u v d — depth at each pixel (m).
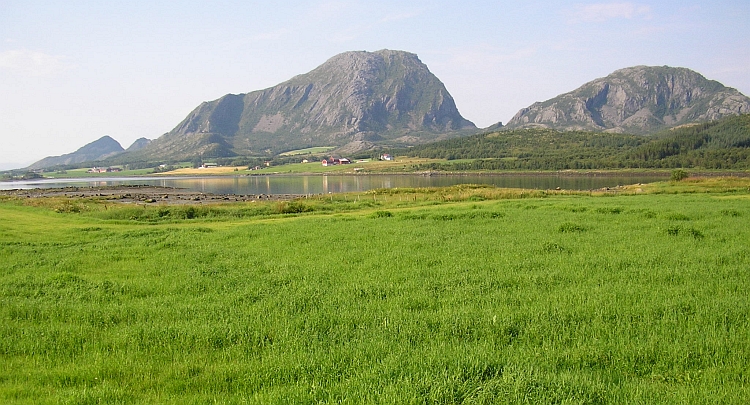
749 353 8.77
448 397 7.13
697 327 10.09
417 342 9.60
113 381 8.15
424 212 35.53
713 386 7.68
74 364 8.98
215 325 10.80
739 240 20.61
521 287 13.86
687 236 21.86
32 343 10.02
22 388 7.88
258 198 90.62
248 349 9.56
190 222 38.75
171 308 12.48
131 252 21.36
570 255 18.38
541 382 7.52
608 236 22.45
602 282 14.11
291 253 20.48
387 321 10.90
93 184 185.75
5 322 11.48
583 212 32.72
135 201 79.75
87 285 15.26
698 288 13.22
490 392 7.23
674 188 62.38
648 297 12.43
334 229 27.47
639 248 19.31
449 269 16.34
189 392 7.73
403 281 14.98
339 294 13.43
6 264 18.72
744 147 192.88
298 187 144.75
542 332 10.12
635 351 8.98
